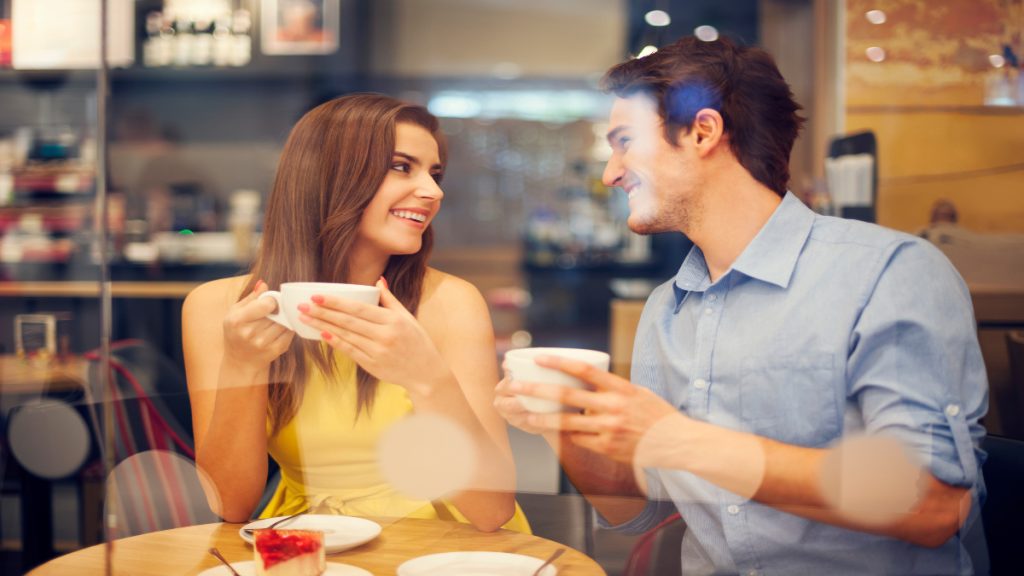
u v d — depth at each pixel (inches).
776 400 39.0
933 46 63.4
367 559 31.0
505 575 29.5
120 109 173.6
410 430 35.9
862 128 64.9
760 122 39.8
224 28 170.6
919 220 63.4
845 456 33.2
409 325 34.0
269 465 40.1
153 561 31.2
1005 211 61.4
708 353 40.6
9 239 149.9
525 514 34.0
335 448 37.8
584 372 31.0
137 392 47.5
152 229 162.6
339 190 41.9
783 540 33.5
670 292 44.0
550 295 180.4
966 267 58.1
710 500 33.3
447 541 32.8
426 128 42.6
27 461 46.6
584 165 204.1
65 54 149.9
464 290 45.0
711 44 40.6
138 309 139.6
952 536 33.7
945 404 35.7
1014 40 61.4
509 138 209.5
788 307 39.4
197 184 179.8
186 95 180.2
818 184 70.2
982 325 52.4
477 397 42.2
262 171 180.9
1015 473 35.5
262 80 181.0
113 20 155.3
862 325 37.7
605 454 32.2
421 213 42.4
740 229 40.6
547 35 199.0
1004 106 62.0
